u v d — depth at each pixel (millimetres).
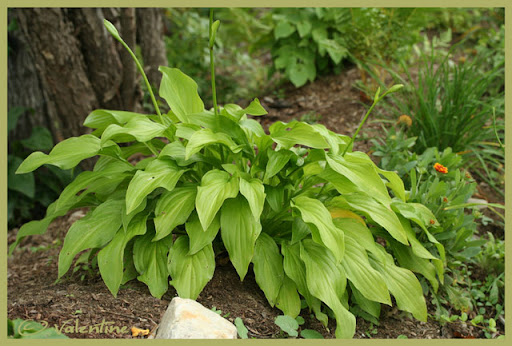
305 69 5570
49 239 3988
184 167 2682
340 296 2420
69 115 4305
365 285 2463
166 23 7199
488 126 4051
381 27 4863
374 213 2645
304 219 2355
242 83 6523
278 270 2572
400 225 2604
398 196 2936
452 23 6250
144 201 2570
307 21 5562
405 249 2857
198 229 2484
